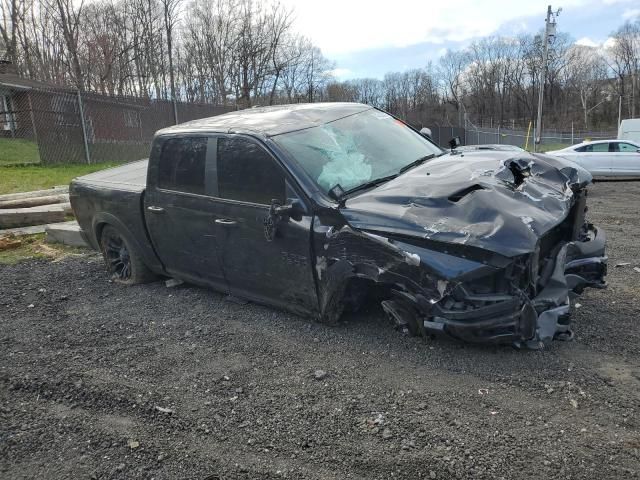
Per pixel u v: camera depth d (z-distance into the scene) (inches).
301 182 150.8
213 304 194.7
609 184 649.0
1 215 321.4
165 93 1503.4
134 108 723.4
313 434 114.3
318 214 146.7
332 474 101.9
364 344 150.7
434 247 125.6
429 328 130.0
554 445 104.5
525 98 3607.3
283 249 155.7
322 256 146.2
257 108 204.5
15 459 113.7
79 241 292.2
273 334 164.1
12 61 1267.2
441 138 1341.0
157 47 1465.3
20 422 127.3
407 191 139.5
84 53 1253.7
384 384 130.7
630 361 134.0
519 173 151.4
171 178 190.5
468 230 122.0
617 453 101.1
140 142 735.1
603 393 120.5
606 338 146.6
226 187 170.2
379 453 106.2
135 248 216.2
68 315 196.5
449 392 124.9
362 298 157.6
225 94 1662.2
